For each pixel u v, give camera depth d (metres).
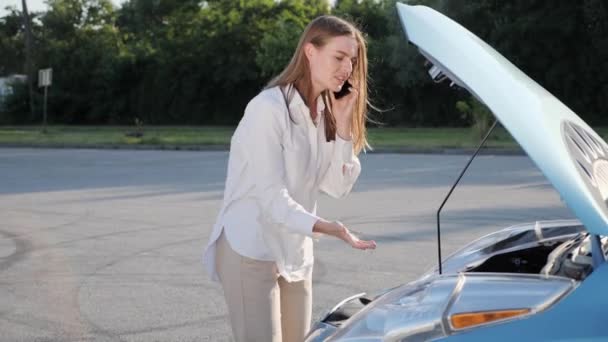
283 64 39.00
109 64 46.53
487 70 2.23
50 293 6.36
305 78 2.78
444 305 2.03
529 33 33.28
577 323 1.84
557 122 2.16
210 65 44.34
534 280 2.04
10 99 48.31
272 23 43.88
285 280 2.96
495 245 2.86
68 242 8.45
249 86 44.25
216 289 6.40
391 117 38.03
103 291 6.39
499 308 1.95
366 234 8.43
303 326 2.99
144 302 6.05
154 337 5.22
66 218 10.03
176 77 45.09
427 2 35.19
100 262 7.45
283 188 2.70
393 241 8.04
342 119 2.87
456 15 34.47
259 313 2.79
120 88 47.00
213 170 16.09
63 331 5.38
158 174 15.41
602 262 1.96
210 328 5.40
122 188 13.12
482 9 34.53
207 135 29.45
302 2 44.62
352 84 2.87
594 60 33.47
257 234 2.77
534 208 9.92
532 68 34.38
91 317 5.69
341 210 10.09
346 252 7.55
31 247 8.23
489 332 1.90
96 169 16.73
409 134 27.53
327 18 2.76
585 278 1.92
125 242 8.38
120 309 5.87
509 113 2.08
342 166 2.90
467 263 2.82
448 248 7.66
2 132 35.16
